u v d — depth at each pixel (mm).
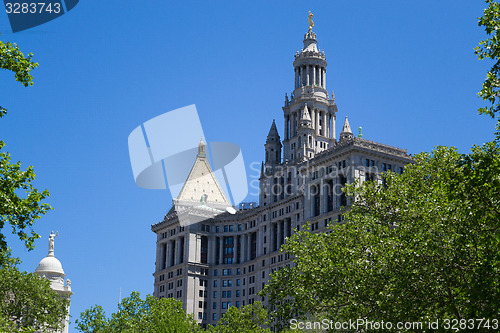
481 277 51188
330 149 194375
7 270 104500
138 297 151500
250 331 152125
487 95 53969
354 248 72188
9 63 51438
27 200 52125
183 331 147500
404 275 60500
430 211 65438
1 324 88562
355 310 65562
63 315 113500
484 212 51906
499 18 53375
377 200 78000
